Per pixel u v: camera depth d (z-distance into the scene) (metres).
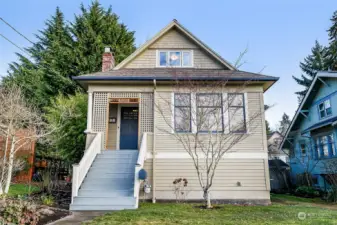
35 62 27.12
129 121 13.15
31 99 21.36
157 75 11.48
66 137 14.88
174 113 11.13
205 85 10.88
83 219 6.49
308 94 18.20
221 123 10.77
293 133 21.02
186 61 13.62
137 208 8.31
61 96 18.94
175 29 13.97
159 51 13.74
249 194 10.31
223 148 10.52
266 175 10.49
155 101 11.28
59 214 7.23
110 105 13.20
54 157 17.66
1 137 11.80
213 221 5.93
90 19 24.20
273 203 11.11
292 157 20.95
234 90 11.29
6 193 8.22
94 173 9.84
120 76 11.16
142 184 10.40
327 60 32.91
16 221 5.52
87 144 10.92
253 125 10.98
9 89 15.04
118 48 24.00
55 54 23.45
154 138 10.87
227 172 10.52
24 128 14.47
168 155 10.71
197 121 10.05
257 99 11.26
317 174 17.08
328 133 16.36
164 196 10.35
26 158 14.09
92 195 8.61
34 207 6.25
